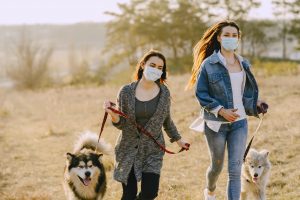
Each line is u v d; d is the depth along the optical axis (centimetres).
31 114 2033
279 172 859
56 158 1181
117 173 538
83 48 5128
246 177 688
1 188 920
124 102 535
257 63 2744
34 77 4516
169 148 1134
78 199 645
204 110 586
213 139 579
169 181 880
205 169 949
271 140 1060
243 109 579
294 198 731
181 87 2006
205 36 595
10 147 1345
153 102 532
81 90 2722
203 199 758
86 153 648
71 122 1678
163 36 6694
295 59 5612
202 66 581
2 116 2031
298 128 1128
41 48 4697
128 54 6538
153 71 523
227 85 571
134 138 537
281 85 1812
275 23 6538
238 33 577
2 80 4594
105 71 4353
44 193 864
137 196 543
